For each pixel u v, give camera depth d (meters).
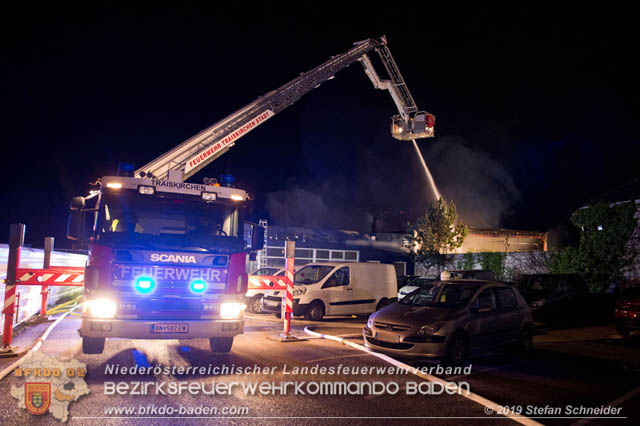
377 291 16.25
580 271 20.67
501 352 10.16
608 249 19.89
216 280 7.63
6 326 7.75
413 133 25.33
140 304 7.17
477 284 9.58
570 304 15.92
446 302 9.33
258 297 16.03
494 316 9.21
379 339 8.59
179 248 7.52
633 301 12.48
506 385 7.09
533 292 16.03
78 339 9.23
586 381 7.54
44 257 13.04
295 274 16.08
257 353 8.55
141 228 7.74
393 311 9.05
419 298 9.88
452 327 8.30
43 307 12.15
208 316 7.52
